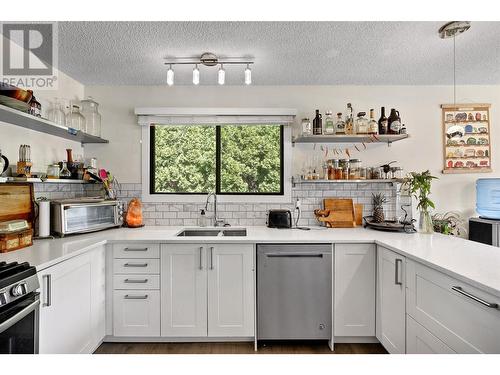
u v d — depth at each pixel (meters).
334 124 2.98
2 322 1.18
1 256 1.70
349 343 2.38
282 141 3.06
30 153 2.25
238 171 3.14
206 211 3.03
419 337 1.70
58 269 1.69
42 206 2.20
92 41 2.11
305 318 2.29
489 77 2.84
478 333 1.26
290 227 2.84
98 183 2.93
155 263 2.29
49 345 1.62
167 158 3.14
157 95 3.03
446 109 3.04
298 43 2.15
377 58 2.40
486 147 3.04
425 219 2.53
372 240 2.28
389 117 2.76
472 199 3.03
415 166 3.04
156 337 2.36
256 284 2.30
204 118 2.96
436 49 2.25
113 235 2.43
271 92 3.04
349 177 2.88
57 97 2.60
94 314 2.11
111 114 3.02
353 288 2.29
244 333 2.29
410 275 1.79
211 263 2.29
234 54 2.32
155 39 2.09
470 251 1.84
